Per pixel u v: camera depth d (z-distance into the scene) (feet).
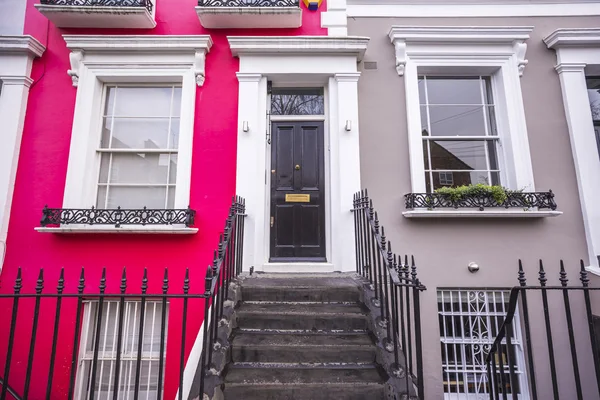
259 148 14.42
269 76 14.92
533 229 13.46
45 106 14.47
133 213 13.44
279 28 15.48
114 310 13.29
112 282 13.03
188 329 12.82
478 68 15.20
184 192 13.84
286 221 14.71
